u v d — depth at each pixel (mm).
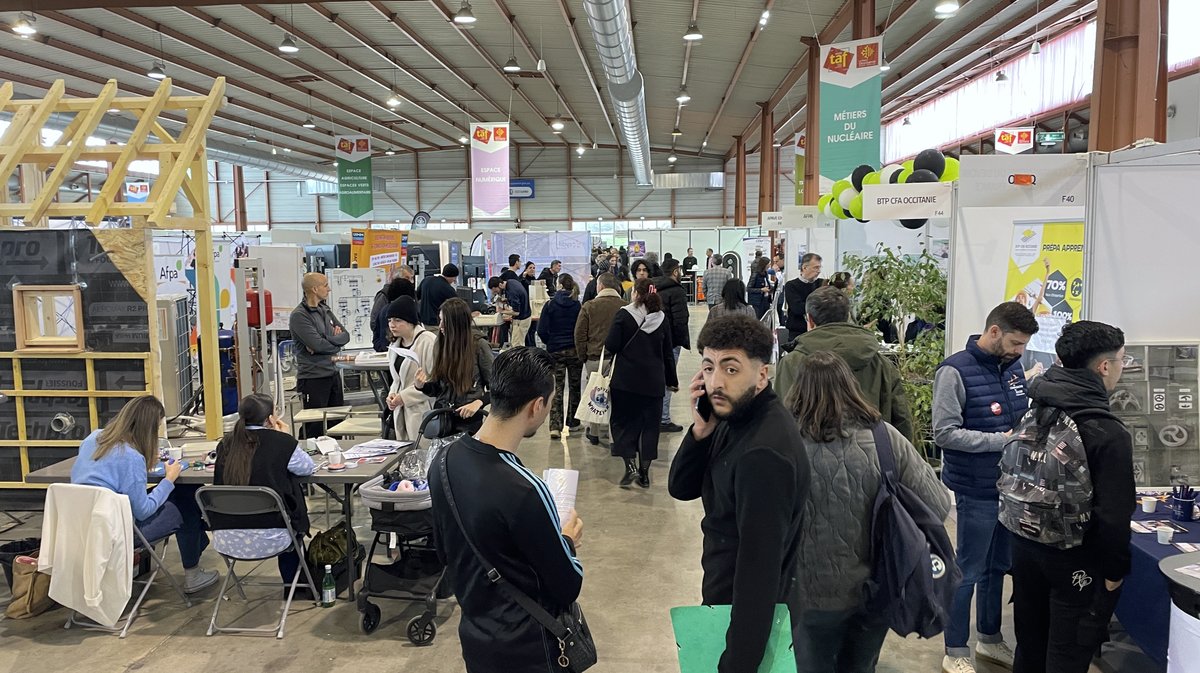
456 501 1664
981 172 3734
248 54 13500
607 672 2975
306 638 3279
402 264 10359
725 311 5582
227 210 27203
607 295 5988
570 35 12562
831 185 8430
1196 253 3047
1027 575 2277
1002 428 2646
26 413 4016
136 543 3400
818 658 2010
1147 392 2963
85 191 17578
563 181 26766
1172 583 1743
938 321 4859
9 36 11297
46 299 4262
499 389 1693
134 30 11633
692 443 1737
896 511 1824
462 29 12266
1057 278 3418
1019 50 13992
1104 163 3027
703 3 10133
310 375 5375
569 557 1682
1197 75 9539
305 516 3424
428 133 23516
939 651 3070
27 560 3457
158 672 3002
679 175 25578
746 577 1438
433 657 3117
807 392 1942
